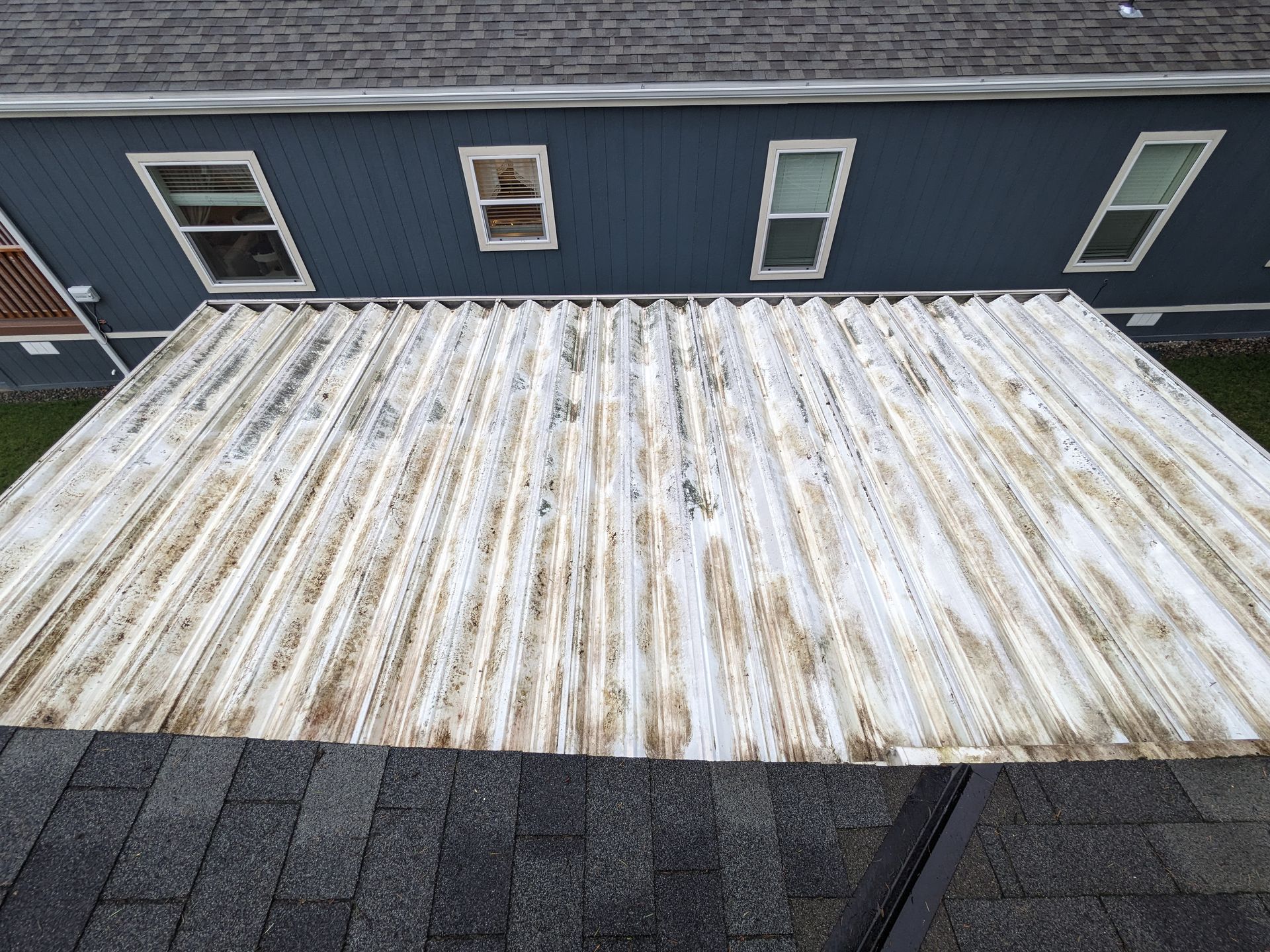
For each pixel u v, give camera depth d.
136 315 7.04
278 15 5.60
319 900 1.59
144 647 2.35
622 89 5.37
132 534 2.84
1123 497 3.04
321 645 2.37
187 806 1.73
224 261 6.70
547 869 1.67
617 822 1.77
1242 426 6.73
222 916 1.55
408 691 2.22
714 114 5.62
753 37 5.56
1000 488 3.12
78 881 1.58
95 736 1.85
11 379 7.48
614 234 6.62
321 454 3.30
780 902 1.64
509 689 2.22
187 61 5.36
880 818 1.80
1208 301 7.39
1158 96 5.51
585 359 4.16
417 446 3.36
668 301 4.84
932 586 2.69
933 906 1.61
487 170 6.04
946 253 6.88
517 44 5.53
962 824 1.77
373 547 2.76
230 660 2.33
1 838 1.64
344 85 5.32
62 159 5.59
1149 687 2.25
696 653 2.35
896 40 5.55
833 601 2.61
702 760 1.95
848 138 5.82
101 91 5.19
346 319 4.62
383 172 5.98
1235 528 2.87
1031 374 3.93
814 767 1.92
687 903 1.63
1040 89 5.41
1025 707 2.22
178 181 5.96
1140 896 1.61
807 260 7.04
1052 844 1.72
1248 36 5.52
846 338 4.37
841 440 3.44
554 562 2.75
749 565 2.73
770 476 3.18
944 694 2.26
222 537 2.80
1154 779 1.86
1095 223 6.57
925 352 4.16
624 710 2.17
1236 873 1.65
